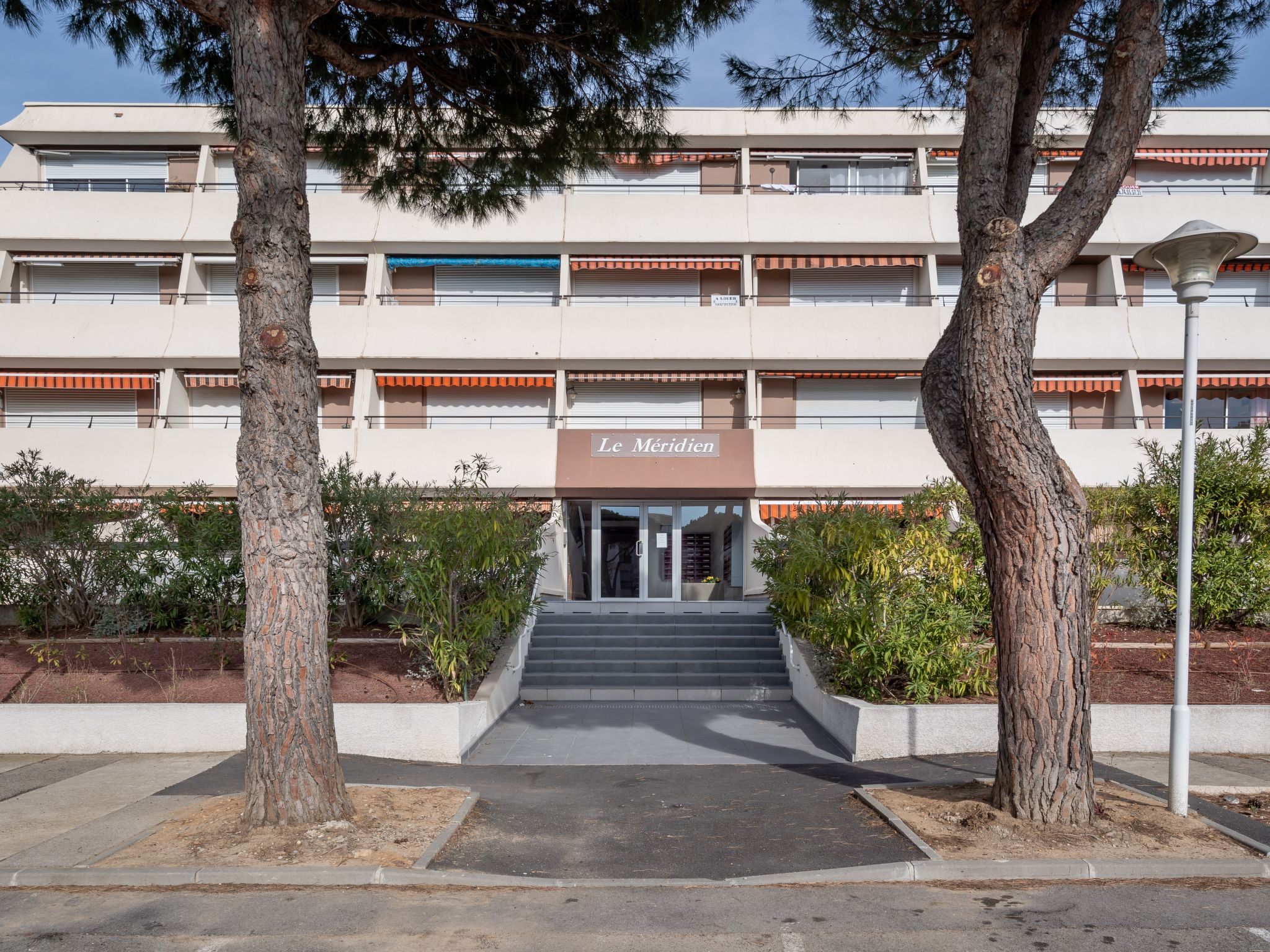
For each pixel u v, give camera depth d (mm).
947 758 8055
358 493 11992
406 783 7254
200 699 8961
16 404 18703
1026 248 5641
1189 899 4480
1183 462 5824
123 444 17453
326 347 17984
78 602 11672
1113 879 4789
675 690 11922
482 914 4391
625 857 5301
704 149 19438
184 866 4875
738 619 14172
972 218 5742
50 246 18484
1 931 4168
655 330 18297
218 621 10883
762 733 9773
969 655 8836
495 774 7797
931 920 4262
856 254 19047
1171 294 19203
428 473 17547
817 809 6316
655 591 18125
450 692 9438
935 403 5910
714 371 18625
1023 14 5656
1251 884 4684
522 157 9289
